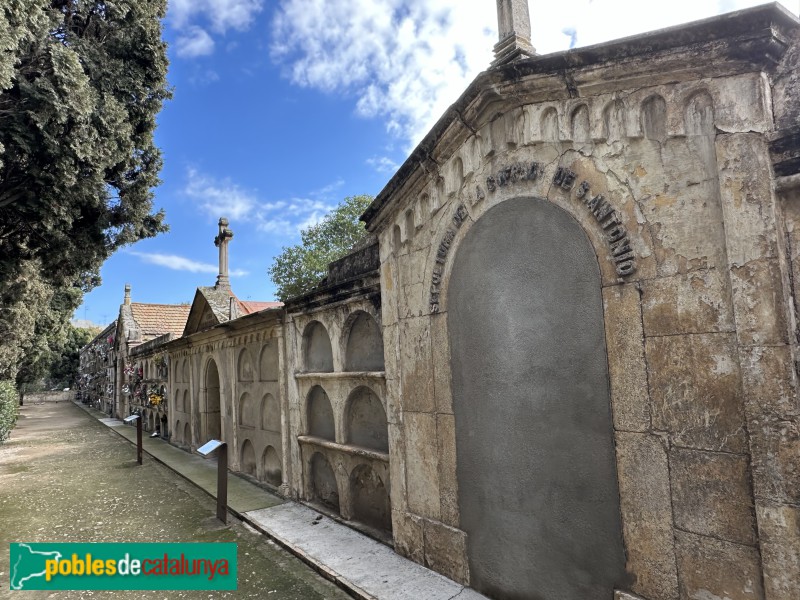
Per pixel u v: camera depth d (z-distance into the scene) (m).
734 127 2.78
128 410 22.72
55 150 6.09
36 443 16.38
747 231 2.69
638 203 3.18
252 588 4.82
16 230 7.67
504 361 4.04
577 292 3.52
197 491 8.81
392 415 5.29
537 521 3.74
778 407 2.54
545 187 3.74
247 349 9.60
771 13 2.62
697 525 2.84
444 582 4.47
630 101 3.23
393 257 5.33
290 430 7.75
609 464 3.29
